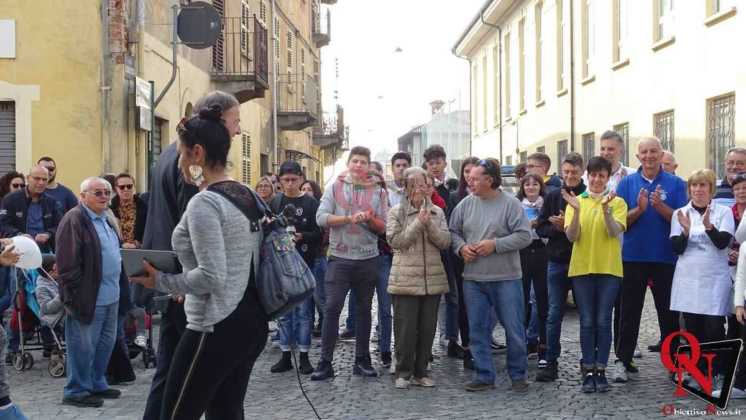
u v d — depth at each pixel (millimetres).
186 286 3816
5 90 13789
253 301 3988
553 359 8062
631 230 7859
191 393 3906
